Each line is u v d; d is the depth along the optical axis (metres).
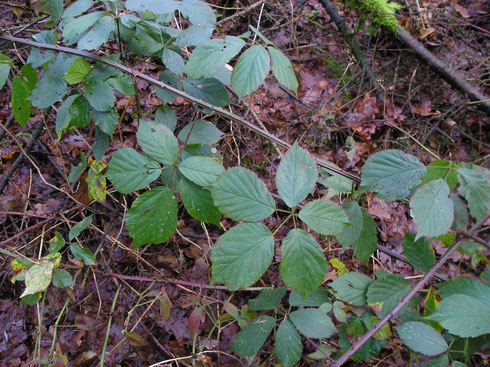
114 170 0.46
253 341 0.52
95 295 0.66
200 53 0.46
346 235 0.52
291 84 0.47
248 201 0.43
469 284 0.43
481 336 0.43
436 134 1.03
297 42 1.07
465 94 1.05
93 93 0.49
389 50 1.13
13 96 0.53
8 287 0.65
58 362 0.54
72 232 0.56
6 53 0.80
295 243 0.43
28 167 0.76
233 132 0.82
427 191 0.42
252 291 0.69
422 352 0.41
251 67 0.45
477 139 1.04
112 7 0.51
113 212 0.71
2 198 0.71
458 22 1.24
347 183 0.57
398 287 0.49
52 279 0.53
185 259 0.72
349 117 0.98
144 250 0.69
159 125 0.48
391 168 0.45
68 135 0.80
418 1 1.25
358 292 0.52
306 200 0.81
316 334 0.51
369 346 0.52
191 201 0.48
